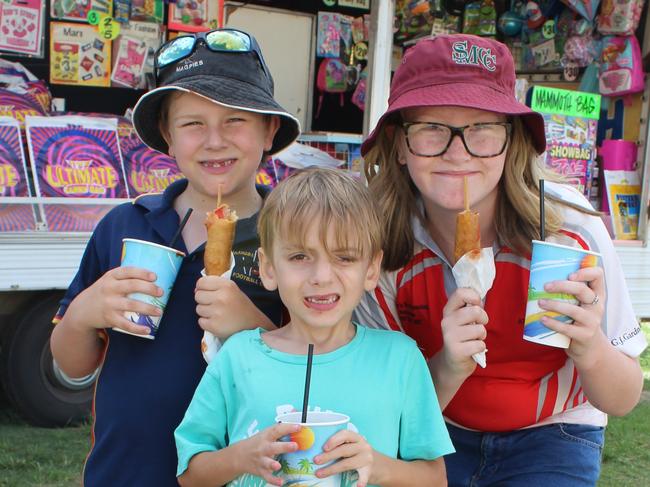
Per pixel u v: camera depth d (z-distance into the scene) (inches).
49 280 179.3
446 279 89.9
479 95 82.0
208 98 83.0
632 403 83.9
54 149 186.2
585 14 245.3
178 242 89.4
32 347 184.1
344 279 76.1
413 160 84.9
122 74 233.0
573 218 87.9
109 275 80.8
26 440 183.5
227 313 79.8
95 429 87.4
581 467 90.2
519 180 87.0
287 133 95.7
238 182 88.4
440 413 78.7
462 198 83.7
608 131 245.3
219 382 77.5
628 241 219.9
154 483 83.6
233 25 275.9
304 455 64.0
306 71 292.8
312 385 75.4
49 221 181.0
